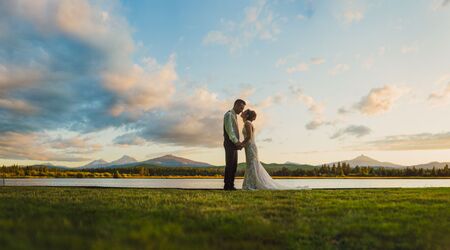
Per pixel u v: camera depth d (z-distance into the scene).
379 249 4.62
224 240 4.62
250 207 6.82
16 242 3.65
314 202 7.69
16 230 4.23
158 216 5.64
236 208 6.67
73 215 5.54
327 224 5.47
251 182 12.73
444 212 6.41
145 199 7.93
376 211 6.51
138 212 5.94
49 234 4.11
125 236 4.21
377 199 8.27
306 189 12.45
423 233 5.05
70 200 7.53
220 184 16.81
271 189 12.65
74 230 4.43
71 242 3.77
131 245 3.90
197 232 4.81
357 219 5.80
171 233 4.52
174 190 11.21
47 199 7.67
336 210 6.51
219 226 5.13
